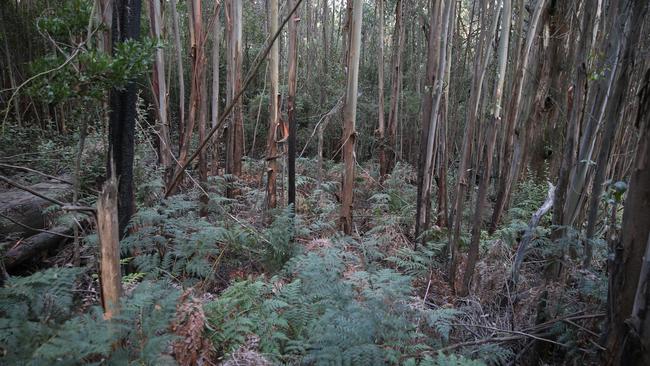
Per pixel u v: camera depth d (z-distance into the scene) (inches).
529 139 227.8
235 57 237.9
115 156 131.2
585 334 109.9
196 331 97.6
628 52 102.2
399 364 96.7
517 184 224.7
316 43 470.9
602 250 121.1
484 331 126.1
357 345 90.6
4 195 174.9
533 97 220.4
